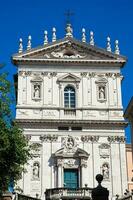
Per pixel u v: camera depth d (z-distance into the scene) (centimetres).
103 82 6881
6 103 3916
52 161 6394
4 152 3856
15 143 3959
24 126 6519
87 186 6241
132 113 4769
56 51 6962
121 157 6481
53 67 6900
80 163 6378
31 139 6475
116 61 6944
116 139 6569
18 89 6738
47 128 6544
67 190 5775
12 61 6888
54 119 6575
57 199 5712
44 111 6662
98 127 6606
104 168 6406
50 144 6475
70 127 6575
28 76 6825
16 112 6600
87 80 6881
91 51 6988
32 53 6875
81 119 6631
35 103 6700
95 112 6712
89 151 6481
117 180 6347
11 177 4056
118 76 6931
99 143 6531
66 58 6906
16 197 4978
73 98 6812
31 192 6203
